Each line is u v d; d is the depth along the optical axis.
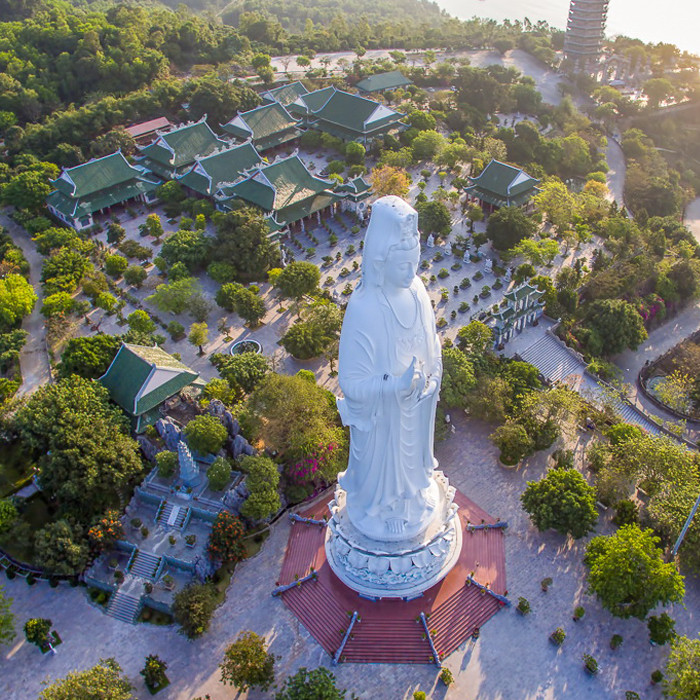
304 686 44.38
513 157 131.25
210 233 103.19
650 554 50.44
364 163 126.31
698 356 85.94
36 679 49.53
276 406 62.88
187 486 61.31
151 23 174.38
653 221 112.75
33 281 95.69
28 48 156.25
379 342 41.31
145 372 66.56
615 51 196.50
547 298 86.75
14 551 58.22
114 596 54.53
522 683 48.12
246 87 148.12
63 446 60.31
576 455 66.56
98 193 107.88
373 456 45.41
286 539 58.31
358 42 195.62
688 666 44.47
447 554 52.44
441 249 101.12
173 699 47.88
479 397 68.19
